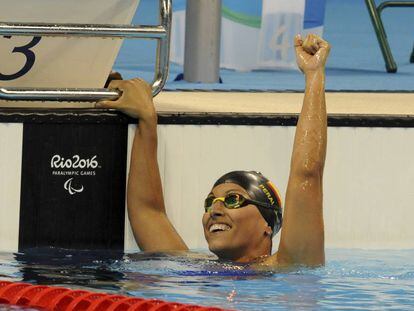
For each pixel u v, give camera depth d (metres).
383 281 10.58
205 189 13.00
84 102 13.09
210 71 20.75
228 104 14.82
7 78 12.67
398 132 13.34
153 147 12.48
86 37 12.37
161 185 12.51
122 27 12.30
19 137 12.48
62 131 12.55
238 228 10.79
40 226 12.58
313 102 11.04
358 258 12.12
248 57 23.17
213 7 20.55
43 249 12.41
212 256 11.66
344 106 14.84
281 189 13.13
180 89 17.58
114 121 12.58
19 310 9.32
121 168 12.66
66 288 9.79
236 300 9.55
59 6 12.51
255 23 23.03
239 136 13.05
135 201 12.41
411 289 10.23
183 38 22.59
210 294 9.77
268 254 11.16
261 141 13.09
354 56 27.91
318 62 11.27
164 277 10.54
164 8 12.46
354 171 13.30
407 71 24.88
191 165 12.95
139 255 11.86
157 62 12.66
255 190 10.91
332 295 9.83
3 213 12.52
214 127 12.98
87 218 12.64
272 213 11.03
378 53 28.66
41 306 9.45
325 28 33.75
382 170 13.34
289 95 16.84
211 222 10.88
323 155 10.77
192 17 20.59
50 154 12.55
